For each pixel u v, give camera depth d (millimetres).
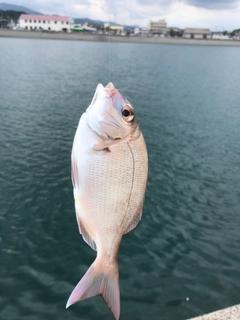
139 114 1948
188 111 2086
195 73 4363
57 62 4742
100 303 508
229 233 709
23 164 1078
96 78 3416
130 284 545
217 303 511
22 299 510
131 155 182
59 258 607
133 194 185
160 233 697
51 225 712
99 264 179
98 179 181
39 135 1437
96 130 181
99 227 183
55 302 507
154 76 3861
